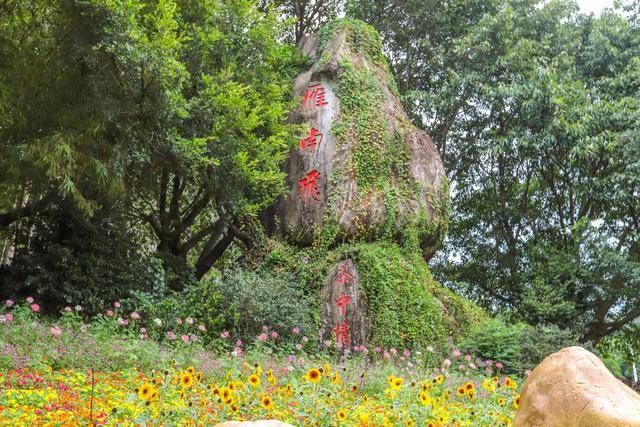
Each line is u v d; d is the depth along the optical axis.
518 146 18.28
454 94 19.08
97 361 7.94
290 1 20.08
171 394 6.29
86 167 11.64
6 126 11.27
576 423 4.08
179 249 15.87
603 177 18.31
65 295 11.65
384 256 13.32
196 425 5.14
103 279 12.26
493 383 6.39
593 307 17.22
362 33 16.02
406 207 14.32
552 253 18.19
